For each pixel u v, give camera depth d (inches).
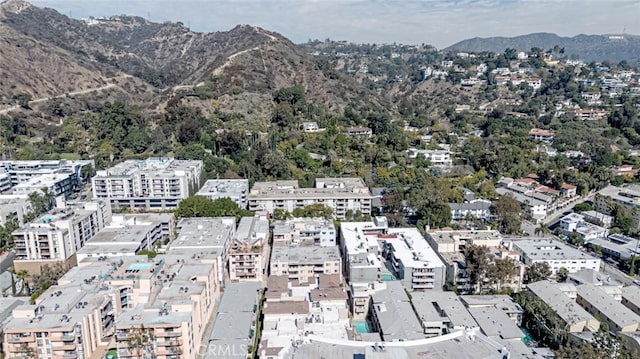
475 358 4237.2
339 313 5447.8
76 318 4918.8
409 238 7706.7
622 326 5477.4
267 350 4670.3
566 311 5698.8
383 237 7785.4
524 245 7657.5
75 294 5383.9
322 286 6008.9
